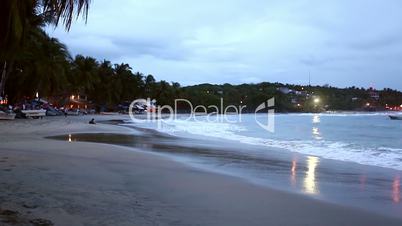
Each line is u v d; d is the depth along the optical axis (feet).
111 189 32.37
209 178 39.78
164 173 42.19
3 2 25.35
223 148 73.36
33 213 23.90
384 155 65.92
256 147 76.89
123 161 50.34
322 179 41.63
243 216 25.79
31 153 53.36
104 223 22.67
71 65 297.94
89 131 111.24
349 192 34.78
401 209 28.84
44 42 211.41
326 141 98.12
